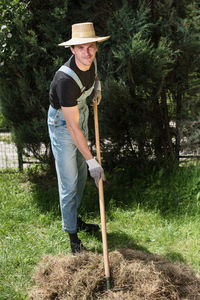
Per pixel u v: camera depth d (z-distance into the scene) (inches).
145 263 109.0
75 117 102.7
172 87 173.3
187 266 109.9
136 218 145.0
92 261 108.6
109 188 172.7
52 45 162.2
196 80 172.2
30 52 163.6
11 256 120.0
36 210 153.4
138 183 172.1
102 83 159.0
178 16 163.9
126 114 162.6
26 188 181.3
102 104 161.5
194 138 173.3
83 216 147.2
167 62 154.5
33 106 168.9
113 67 161.9
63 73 100.3
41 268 108.2
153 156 182.4
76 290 97.3
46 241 129.6
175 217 144.8
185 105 176.9
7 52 160.2
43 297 98.0
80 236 133.2
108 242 130.2
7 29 156.5
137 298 93.5
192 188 158.7
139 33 145.9
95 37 98.8
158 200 157.2
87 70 103.9
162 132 179.5
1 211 151.3
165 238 130.6
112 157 176.4
